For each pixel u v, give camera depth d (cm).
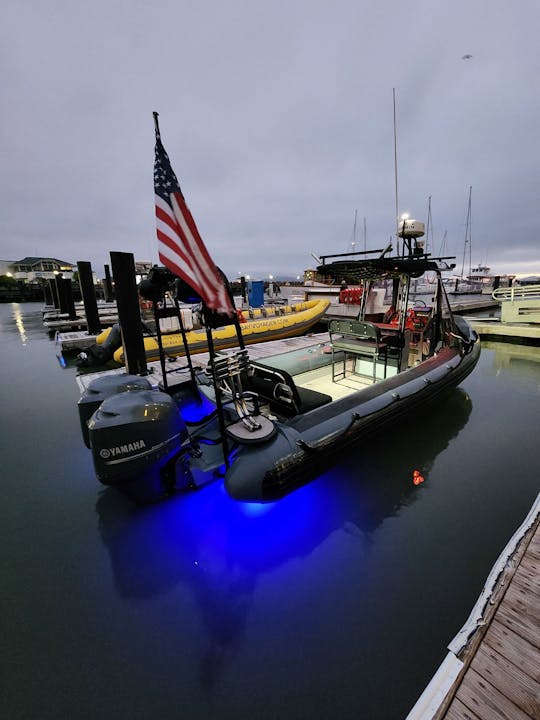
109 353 756
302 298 1762
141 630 165
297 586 189
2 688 141
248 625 166
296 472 223
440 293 472
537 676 127
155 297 290
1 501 274
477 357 505
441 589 186
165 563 207
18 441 388
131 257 571
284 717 130
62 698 137
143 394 238
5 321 1855
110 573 200
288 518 245
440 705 120
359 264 366
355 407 283
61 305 1580
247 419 227
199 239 179
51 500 274
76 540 228
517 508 258
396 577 194
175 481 259
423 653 152
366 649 154
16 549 221
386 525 239
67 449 367
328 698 136
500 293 1034
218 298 188
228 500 256
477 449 349
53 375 705
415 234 445
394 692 137
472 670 130
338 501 265
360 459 330
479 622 148
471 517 247
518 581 167
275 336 934
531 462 325
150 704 135
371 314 603
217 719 130
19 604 180
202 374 360
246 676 144
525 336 909
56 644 159
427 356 496
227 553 213
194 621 169
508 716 115
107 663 150
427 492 278
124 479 222
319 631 162
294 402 257
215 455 286
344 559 207
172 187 170
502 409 459
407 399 324
